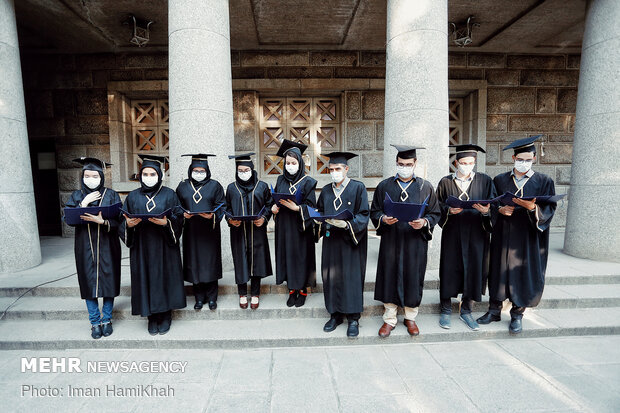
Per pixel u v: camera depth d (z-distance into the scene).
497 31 6.39
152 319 3.20
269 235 7.00
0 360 2.93
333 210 3.06
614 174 4.60
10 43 4.36
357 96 7.07
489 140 7.40
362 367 2.77
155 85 6.75
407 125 4.07
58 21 5.75
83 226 2.97
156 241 3.02
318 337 3.11
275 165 7.27
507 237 3.13
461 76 7.25
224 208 3.35
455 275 3.16
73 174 7.11
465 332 3.19
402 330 3.25
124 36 6.30
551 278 4.10
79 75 6.91
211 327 3.32
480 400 2.36
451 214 3.15
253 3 5.30
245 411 2.27
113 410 2.30
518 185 3.18
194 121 3.91
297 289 3.38
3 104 4.32
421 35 3.96
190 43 3.87
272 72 6.94
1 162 4.33
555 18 5.87
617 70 4.49
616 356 2.92
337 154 3.02
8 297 3.84
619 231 4.61
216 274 3.37
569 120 7.47
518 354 2.96
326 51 6.96
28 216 4.59
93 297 3.01
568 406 2.30
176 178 4.03
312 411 2.26
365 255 3.11
